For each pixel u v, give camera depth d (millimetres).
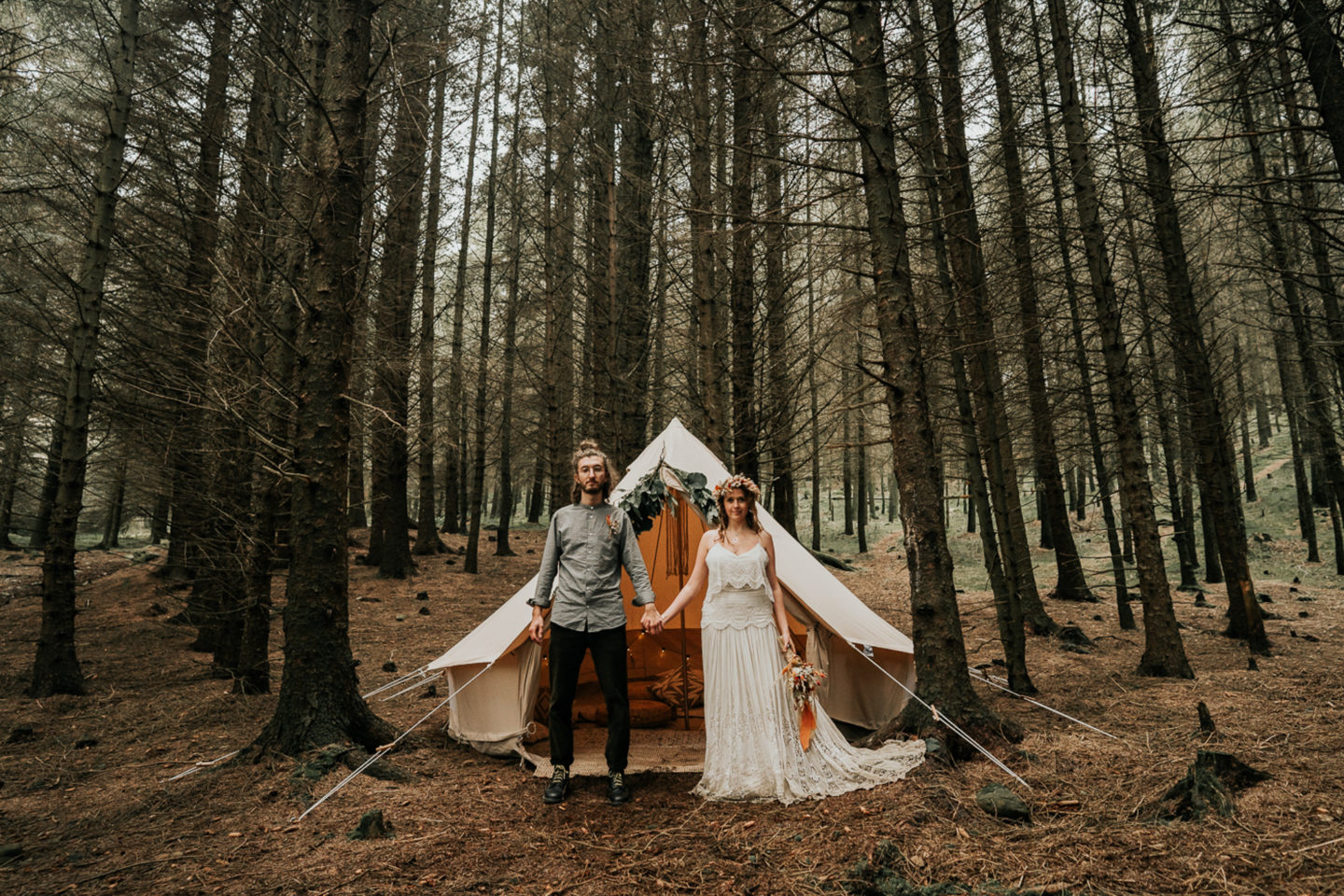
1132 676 6777
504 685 4883
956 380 6395
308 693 4414
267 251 6801
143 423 8008
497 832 3355
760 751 3762
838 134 6391
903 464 4598
